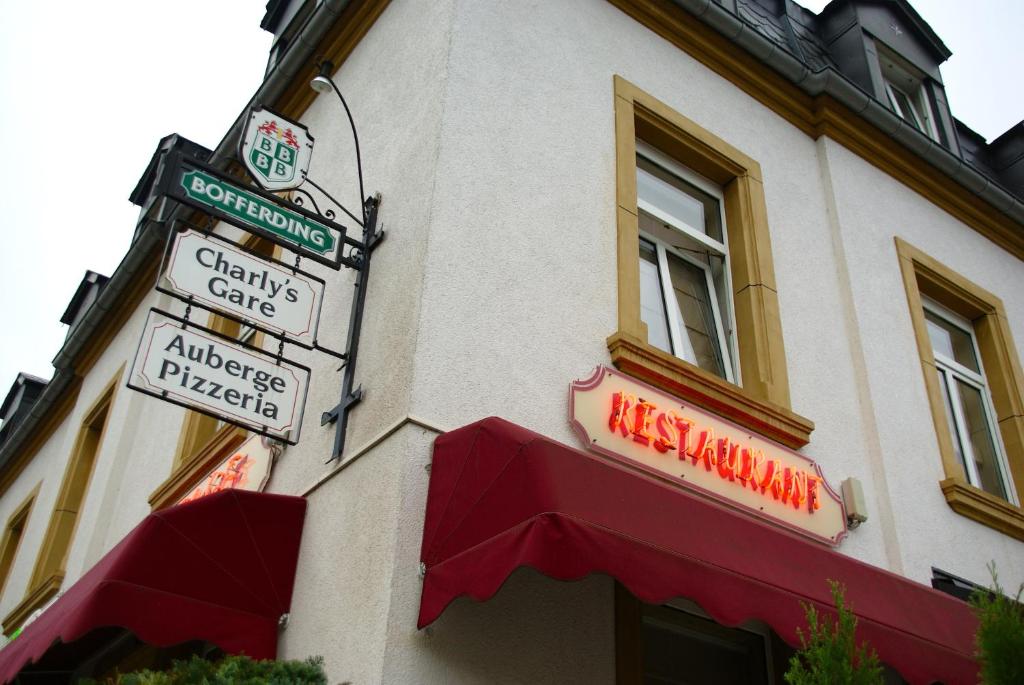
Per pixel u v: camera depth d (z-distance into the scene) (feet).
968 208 30.94
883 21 33.01
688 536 13.74
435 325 16.37
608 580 16.37
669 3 24.97
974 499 23.81
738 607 13.33
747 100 26.43
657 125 23.15
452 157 18.34
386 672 13.02
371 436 16.12
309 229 18.17
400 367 16.16
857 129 28.43
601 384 17.71
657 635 17.28
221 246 16.72
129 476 30.27
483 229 17.98
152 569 15.21
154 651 20.17
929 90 33.40
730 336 22.75
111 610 14.52
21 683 21.49
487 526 13.15
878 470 22.45
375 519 14.87
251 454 20.79
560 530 12.16
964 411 27.76
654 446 17.72
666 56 24.71
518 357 17.10
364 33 24.82
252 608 15.80
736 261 23.49
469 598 14.40
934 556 22.15
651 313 21.48
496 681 13.99
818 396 22.48
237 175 29.53
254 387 16.16
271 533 16.57
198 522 15.96
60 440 40.27
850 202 27.07
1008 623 12.43
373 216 19.57
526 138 19.83
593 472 13.51
